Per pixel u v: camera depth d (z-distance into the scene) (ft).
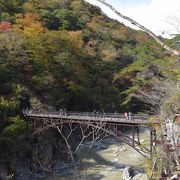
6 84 154.92
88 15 324.80
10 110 143.74
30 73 168.14
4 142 126.31
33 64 171.83
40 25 227.20
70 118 131.23
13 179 124.47
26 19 224.53
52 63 183.83
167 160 31.96
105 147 158.40
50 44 194.18
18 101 150.00
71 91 186.70
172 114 31.83
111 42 272.92
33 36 192.13
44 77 169.48
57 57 188.24
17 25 211.00
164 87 39.34
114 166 127.85
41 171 134.72
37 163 137.18
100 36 283.79
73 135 164.86
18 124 134.31
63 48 201.16
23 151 134.62
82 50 229.25
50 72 178.29
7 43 170.71
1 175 119.14
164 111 32.99
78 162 138.51
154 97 45.39
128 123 109.60
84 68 216.74
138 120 103.45
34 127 144.46
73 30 279.49
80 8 327.88
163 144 31.55
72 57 203.82
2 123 134.51
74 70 195.72
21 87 158.30
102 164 132.57
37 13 254.47
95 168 127.54
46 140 146.82
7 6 236.84
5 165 124.67
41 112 148.25
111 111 203.10
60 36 215.72
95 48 257.14
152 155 49.67
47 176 128.67
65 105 181.98
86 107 196.03
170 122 32.14
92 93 202.28
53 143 150.51
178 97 31.04
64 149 152.66
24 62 166.71
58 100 173.58
